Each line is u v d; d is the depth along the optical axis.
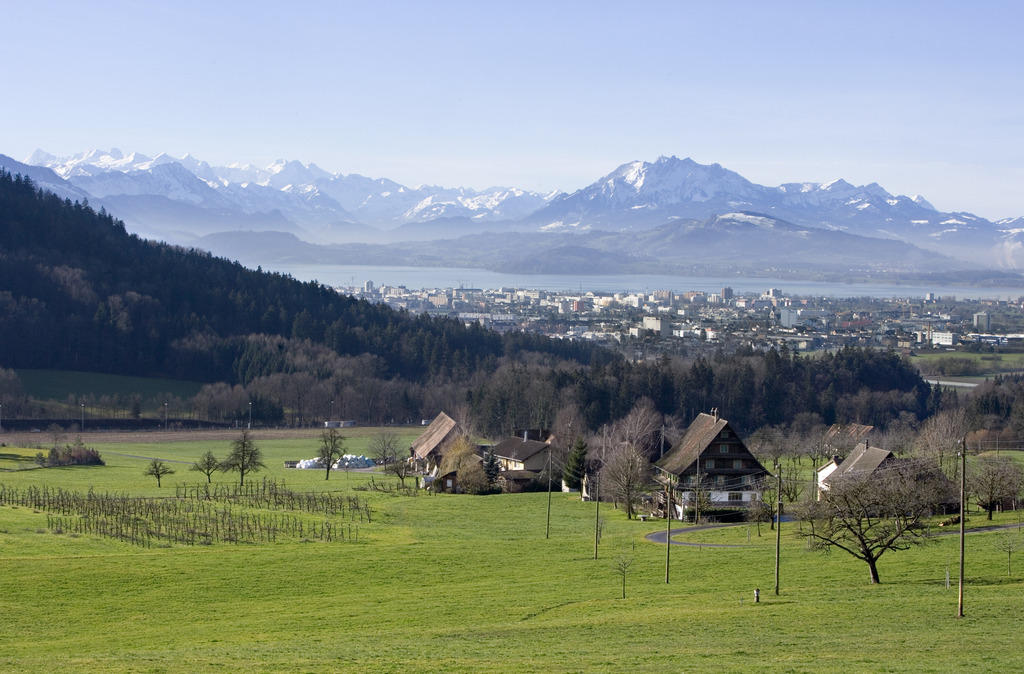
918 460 118.50
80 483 150.12
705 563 90.38
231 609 78.19
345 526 113.69
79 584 84.69
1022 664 54.44
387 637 68.38
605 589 82.19
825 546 87.12
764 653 59.19
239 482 154.88
